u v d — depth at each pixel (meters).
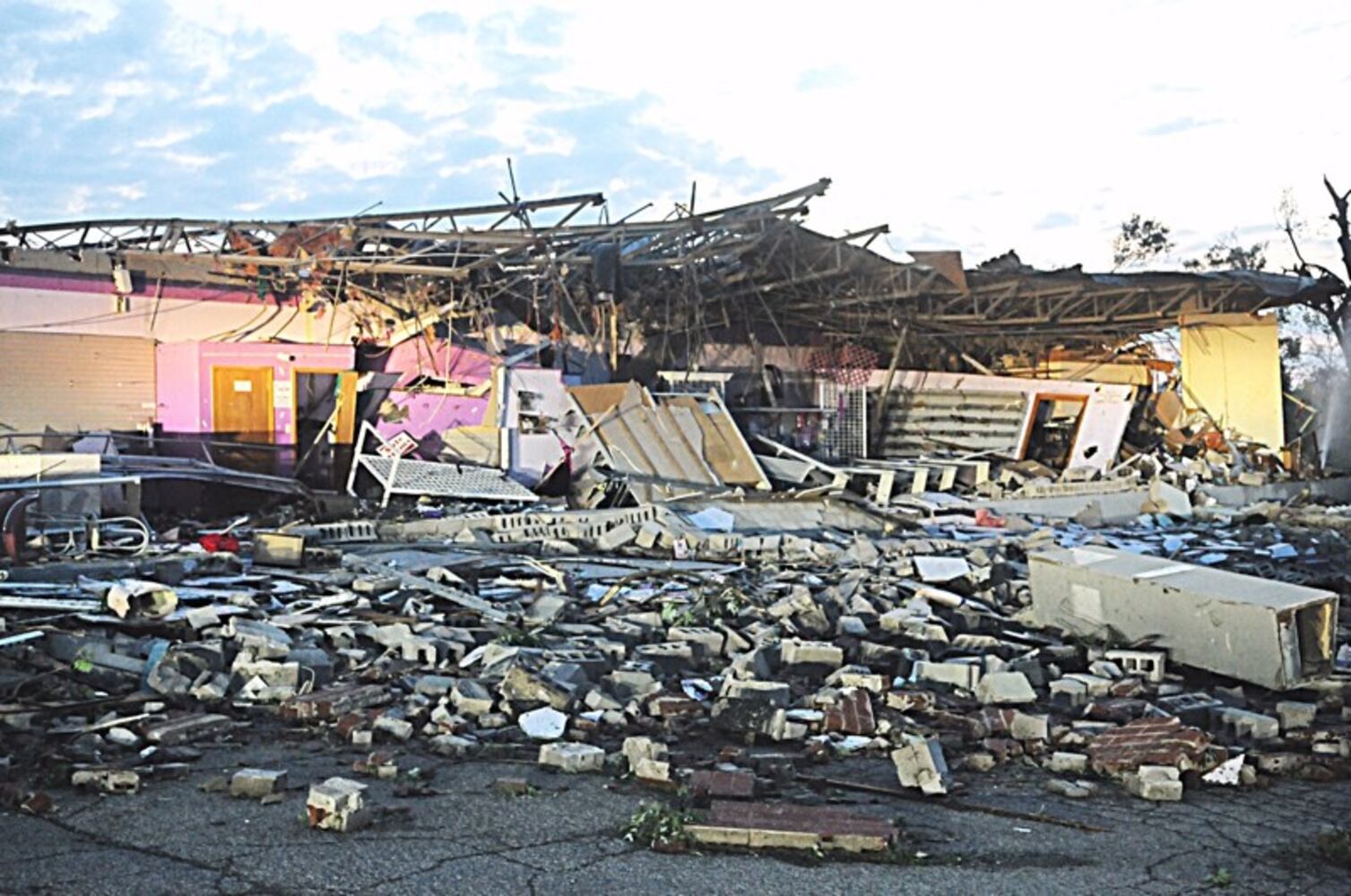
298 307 22.56
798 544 17.78
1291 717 9.37
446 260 22.48
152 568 13.02
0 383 19.62
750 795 6.96
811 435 27.56
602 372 25.52
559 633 11.62
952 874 5.80
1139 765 7.89
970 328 31.17
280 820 6.35
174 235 21.66
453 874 5.57
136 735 7.94
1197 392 33.44
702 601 13.09
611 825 6.41
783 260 24.59
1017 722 8.80
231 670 9.41
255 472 21.00
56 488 15.15
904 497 24.69
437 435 22.64
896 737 8.61
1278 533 22.14
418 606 12.30
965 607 13.68
